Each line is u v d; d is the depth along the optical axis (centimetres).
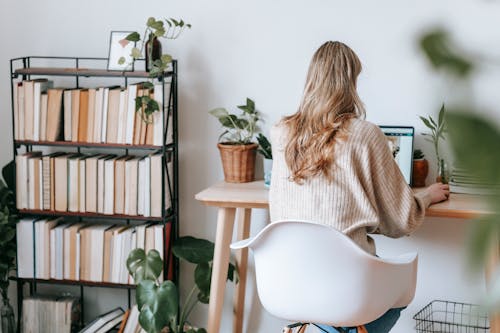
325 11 292
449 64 16
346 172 210
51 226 309
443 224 297
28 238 309
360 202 211
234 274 309
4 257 313
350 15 290
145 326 277
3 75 327
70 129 299
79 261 307
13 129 303
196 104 311
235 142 296
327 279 199
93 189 301
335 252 195
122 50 297
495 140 16
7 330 317
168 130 303
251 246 208
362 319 204
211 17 303
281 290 205
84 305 335
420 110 289
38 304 317
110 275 306
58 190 304
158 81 304
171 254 315
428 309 302
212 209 317
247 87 304
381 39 288
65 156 309
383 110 292
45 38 319
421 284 302
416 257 223
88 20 313
